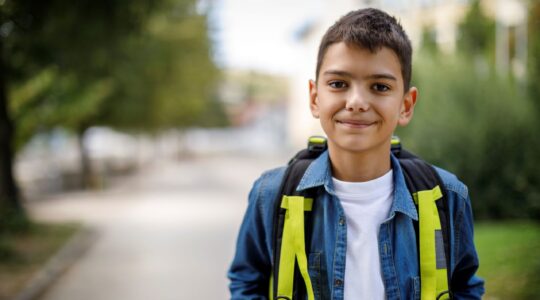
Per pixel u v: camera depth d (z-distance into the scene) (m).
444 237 1.52
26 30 9.05
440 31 22.20
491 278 5.26
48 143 28.55
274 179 1.65
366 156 1.49
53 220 12.98
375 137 1.43
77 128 20.92
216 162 47.19
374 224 1.51
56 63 10.10
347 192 1.52
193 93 31.06
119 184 24.91
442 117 10.11
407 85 1.52
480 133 9.95
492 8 21.12
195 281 7.13
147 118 21.78
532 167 9.84
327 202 1.53
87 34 9.35
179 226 12.23
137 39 10.65
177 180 27.61
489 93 10.20
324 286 1.50
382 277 1.49
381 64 1.41
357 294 1.49
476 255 1.62
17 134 13.16
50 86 12.73
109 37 9.73
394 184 1.54
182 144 56.28
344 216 1.51
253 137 82.75
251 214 1.67
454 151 10.00
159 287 6.83
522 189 9.88
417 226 1.52
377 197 1.52
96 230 11.61
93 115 19.97
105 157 33.09
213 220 13.26
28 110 12.67
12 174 10.62
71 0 8.67
